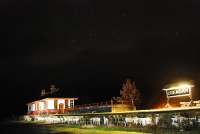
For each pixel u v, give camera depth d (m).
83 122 39.97
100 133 28.17
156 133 23.91
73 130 34.53
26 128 46.47
